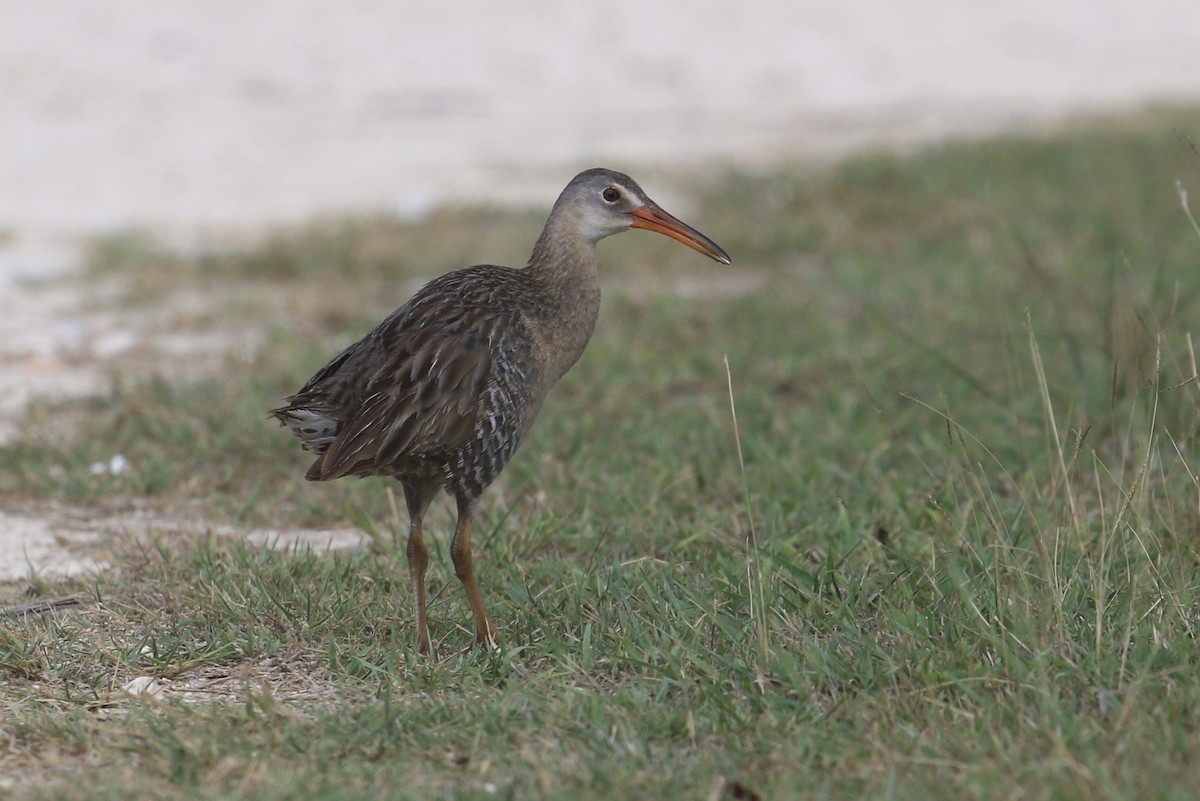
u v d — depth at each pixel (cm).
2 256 1923
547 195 2262
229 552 1007
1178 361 1334
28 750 749
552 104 3055
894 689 774
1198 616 845
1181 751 696
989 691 773
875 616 855
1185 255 1778
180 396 1366
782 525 1035
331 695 818
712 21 3859
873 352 1473
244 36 3394
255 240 2008
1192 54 3856
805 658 812
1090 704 756
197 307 1725
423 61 3338
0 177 2391
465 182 2361
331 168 2478
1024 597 845
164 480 1187
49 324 1652
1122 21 4225
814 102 3200
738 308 1647
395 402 845
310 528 1110
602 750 727
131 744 745
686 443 1241
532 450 1232
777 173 2316
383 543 1034
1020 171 2275
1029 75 3575
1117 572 905
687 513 1105
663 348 1525
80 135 2656
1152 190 2116
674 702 779
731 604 887
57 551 1060
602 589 915
